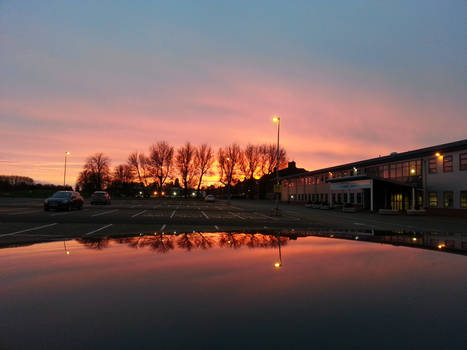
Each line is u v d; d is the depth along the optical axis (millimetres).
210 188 147875
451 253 3832
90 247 4348
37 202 45062
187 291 2387
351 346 1529
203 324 1789
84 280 2697
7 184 94438
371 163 46250
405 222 24281
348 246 4371
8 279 2721
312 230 6789
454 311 1959
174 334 1662
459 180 31625
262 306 2066
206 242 4793
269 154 96625
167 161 93000
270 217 27156
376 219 27438
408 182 38562
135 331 1705
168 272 2947
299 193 72938
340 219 26547
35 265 3244
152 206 44125
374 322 1803
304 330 1695
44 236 10523
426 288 2416
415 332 1681
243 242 4797
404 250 4043
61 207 26062
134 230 12992
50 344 1554
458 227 19969
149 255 3760
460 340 1594
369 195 44469
